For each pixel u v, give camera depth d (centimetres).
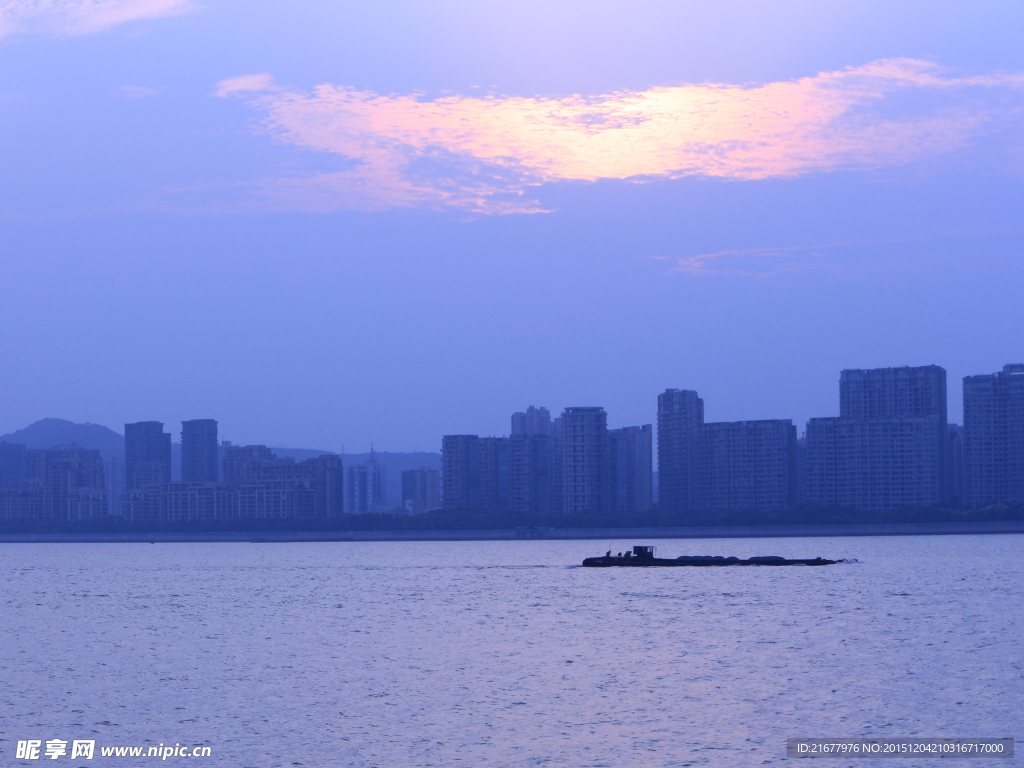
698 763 8050
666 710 9669
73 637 15538
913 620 15738
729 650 13000
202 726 9344
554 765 8038
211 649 13912
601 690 10575
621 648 13288
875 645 13262
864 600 18750
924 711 9569
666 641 13800
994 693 10262
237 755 8425
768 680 11006
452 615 17538
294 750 8519
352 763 8150
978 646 13112
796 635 14212
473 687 10825
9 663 12938
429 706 9950
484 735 8869
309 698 10406
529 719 9381
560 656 12731
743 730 8950
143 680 11569
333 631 15612
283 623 16888
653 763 8050
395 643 14138
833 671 11481
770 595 19850
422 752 8400
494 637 14525
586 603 18988
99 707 10169
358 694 10569
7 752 8612
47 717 9775
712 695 10294
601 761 8112
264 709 9950
